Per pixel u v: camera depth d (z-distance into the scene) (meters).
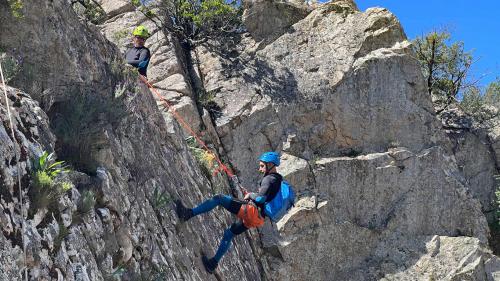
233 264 9.52
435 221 14.04
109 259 5.48
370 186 13.86
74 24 7.02
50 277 4.39
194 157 10.73
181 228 7.73
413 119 14.49
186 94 13.01
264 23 15.22
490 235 14.48
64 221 4.84
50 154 4.93
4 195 4.22
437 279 12.99
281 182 7.74
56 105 6.34
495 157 16.42
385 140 14.29
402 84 14.61
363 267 13.30
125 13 14.18
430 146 14.48
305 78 14.41
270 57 14.80
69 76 6.65
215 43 14.96
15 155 4.54
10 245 4.05
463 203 14.24
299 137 13.80
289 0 16.44
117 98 7.26
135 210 6.54
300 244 12.84
